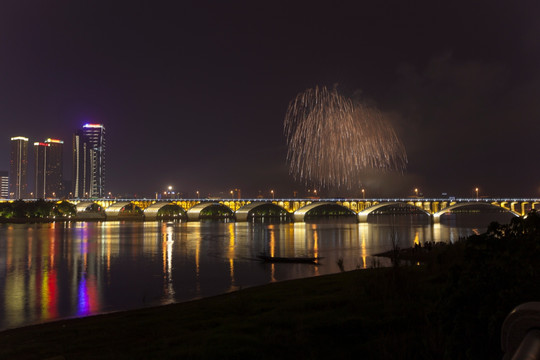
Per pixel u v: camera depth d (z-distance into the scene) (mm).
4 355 15750
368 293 20859
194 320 20172
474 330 8250
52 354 15406
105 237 124375
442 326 9047
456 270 9406
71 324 23969
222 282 48656
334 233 143500
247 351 13172
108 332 18672
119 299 38938
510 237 9852
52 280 51219
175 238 121438
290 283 35219
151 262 68750
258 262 67562
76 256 77625
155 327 18891
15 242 106500
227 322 18516
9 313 33438
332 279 33375
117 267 63000
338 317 16859
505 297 8227
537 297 8148
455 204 194625
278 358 12562
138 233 143125
